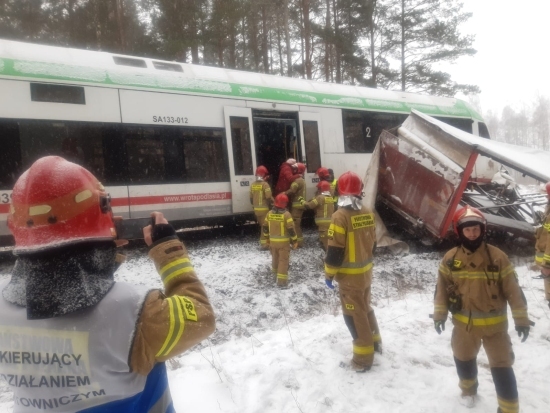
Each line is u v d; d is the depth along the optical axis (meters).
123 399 1.36
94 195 1.34
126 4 22.48
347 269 4.13
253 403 3.66
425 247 9.80
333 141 11.51
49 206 1.25
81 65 8.15
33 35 20.16
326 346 4.71
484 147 7.96
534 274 7.54
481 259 3.30
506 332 3.32
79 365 1.27
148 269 7.92
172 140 9.05
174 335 1.36
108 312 1.28
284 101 10.68
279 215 7.43
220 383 3.95
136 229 7.03
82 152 8.03
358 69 25.78
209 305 1.55
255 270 7.98
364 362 4.15
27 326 1.28
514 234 9.26
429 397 3.76
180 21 19.69
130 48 19.97
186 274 1.57
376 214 9.54
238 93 9.98
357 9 24.14
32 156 7.55
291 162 10.11
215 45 21.98
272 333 5.38
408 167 9.23
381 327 5.30
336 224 4.07
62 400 1.31
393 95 13.12
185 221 9.71
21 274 1.33
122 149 8.45
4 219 7.37
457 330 3.45
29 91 7.55
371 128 12.34
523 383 3.96
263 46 27.55
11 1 19.72
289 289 7.41
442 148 8.65
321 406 3.62
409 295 7.14
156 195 8.83
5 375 1.34
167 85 9.05
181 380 4.03
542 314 5.63
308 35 21.78
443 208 8.58
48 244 1.22
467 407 3.56
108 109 8.31
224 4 20.50
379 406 3.64
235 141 9.90
